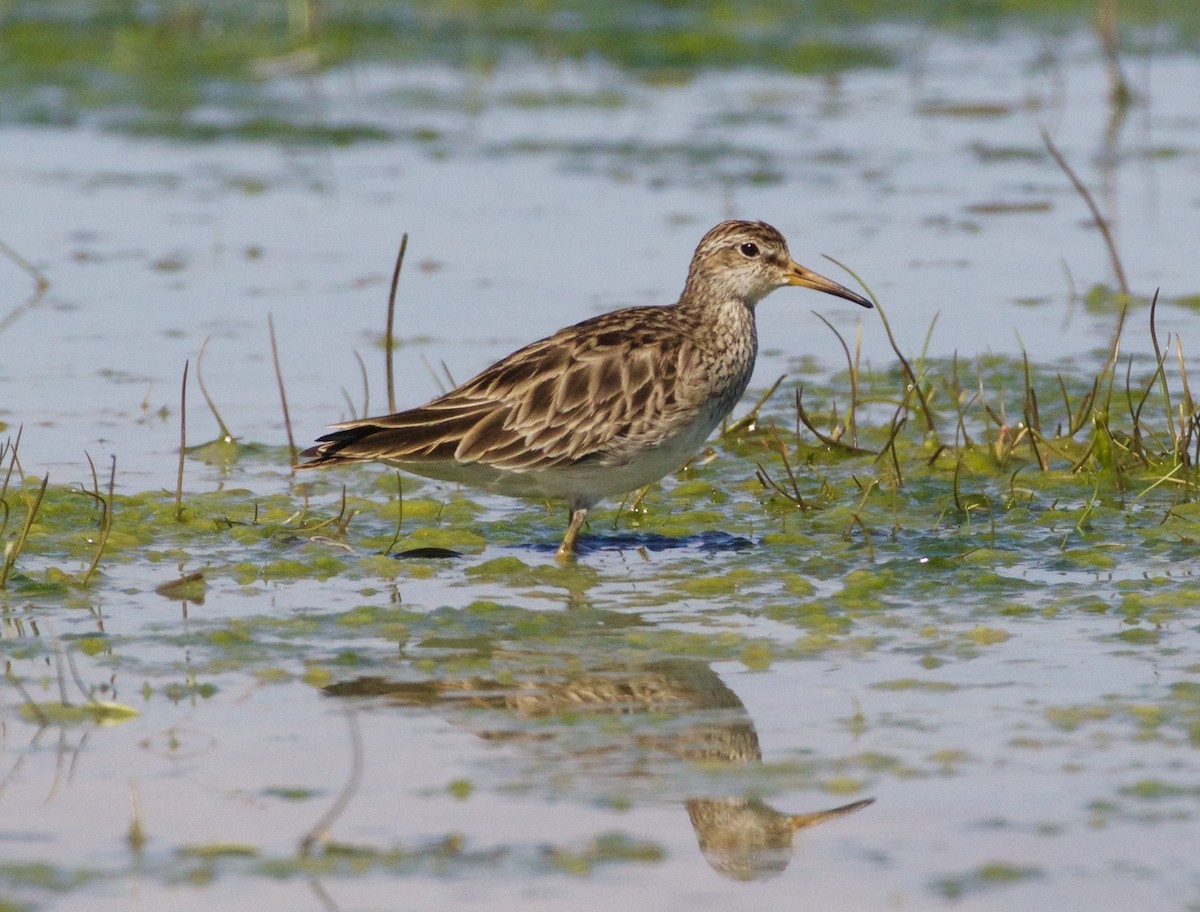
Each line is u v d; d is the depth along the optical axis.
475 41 33.94
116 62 32.28
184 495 15.62
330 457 14.00
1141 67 32.50
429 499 15.80
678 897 8.65
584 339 14.55
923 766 10.04
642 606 12.98
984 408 17.55
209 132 28.80
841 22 35.62
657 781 9.89
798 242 23.44
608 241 23.58
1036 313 21.00
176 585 13.30
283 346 19.94
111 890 8.69
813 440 17.25
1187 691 11.05
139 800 9.63
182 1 35.41
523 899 8.62
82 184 26.16
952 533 14.56
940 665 11.60
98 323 20.72
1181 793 9.65
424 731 10.61
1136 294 21.56
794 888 8.72
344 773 10.01
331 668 11.63
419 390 18.55
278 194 25.84
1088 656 11.70
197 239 23.91
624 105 30.45
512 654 11.93
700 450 17.06
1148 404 18.05
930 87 31.53
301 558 14.04
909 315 21.00
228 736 10.50
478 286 21.94
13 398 18.31
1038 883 8.73
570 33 34.50
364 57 32.81
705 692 11.21
